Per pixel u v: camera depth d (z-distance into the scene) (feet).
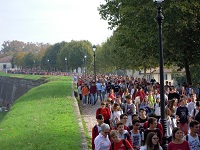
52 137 47.70
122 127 31.99
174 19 88.94
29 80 280.72
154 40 92.07
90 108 93.61
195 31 93.81
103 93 107.04
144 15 93.91
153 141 26.50
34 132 52.54
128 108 46.70
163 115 37.63
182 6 85.97
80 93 111.24
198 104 48.24
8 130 57.06
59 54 357.82
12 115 79.41
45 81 232.32
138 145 33.09
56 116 68.74
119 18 122.83
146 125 34.81
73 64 327.26
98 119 36.32
